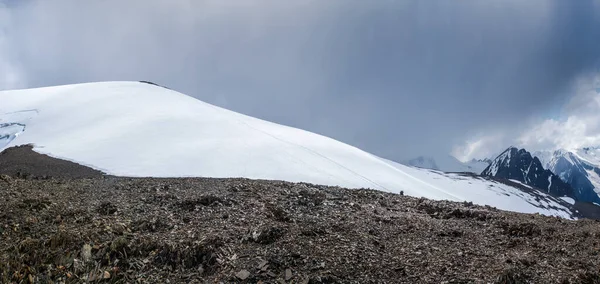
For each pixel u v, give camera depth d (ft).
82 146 140.87
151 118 184.75
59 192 47.83
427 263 33.78
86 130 162.91
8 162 115.65
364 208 49.65
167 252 32.53
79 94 216.54
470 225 45.88
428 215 49.98
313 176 144.25
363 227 41.52
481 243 39.68
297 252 33.83
